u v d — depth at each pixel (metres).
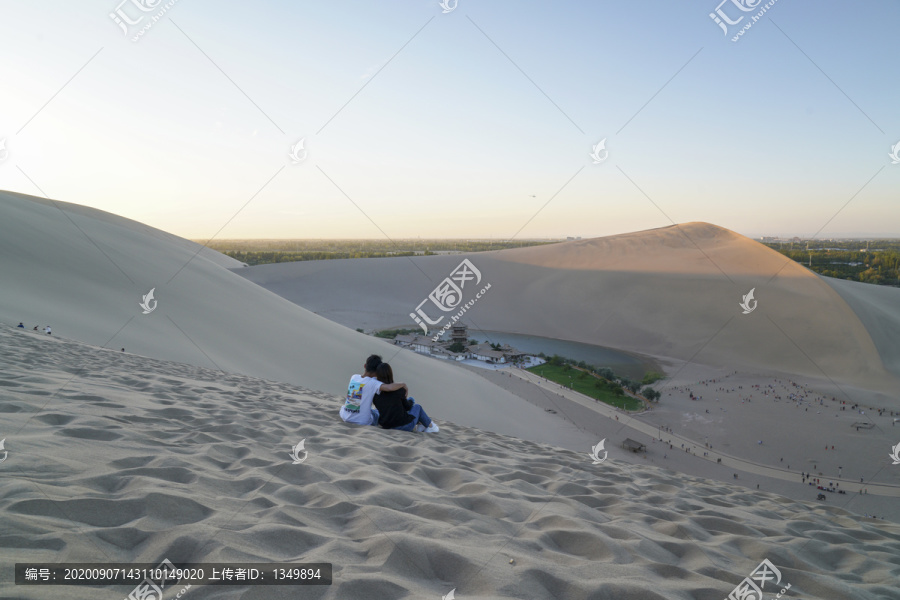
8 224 28.67
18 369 5.33
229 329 27.89
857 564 2.94
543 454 6.05
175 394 5.64
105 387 5.21
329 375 27.30
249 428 4.28
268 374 23.33
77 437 3.10
